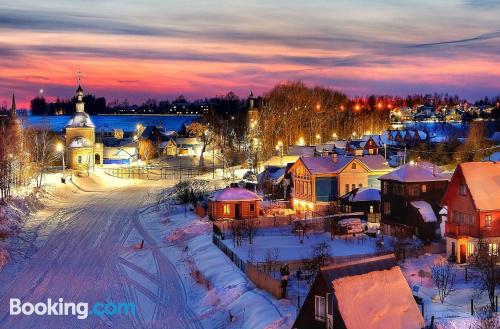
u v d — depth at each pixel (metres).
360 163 83.62
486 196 56.12
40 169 126.12
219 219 78.69
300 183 86.12
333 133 183.62
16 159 111.94
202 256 64.31
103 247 72.62
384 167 85.62
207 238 71.06
